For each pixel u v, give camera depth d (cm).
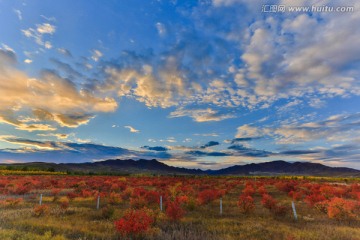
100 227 1212
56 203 2194
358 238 1028
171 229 1204
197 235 1059
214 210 1856
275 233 1123
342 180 8544
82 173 10950
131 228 1038
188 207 1875
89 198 2470
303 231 1161
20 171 9794
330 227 1249
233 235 1098
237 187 4378
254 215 1661
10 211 1611
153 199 2189
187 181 5594
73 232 1103
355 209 1611
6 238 927
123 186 3662
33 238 955
